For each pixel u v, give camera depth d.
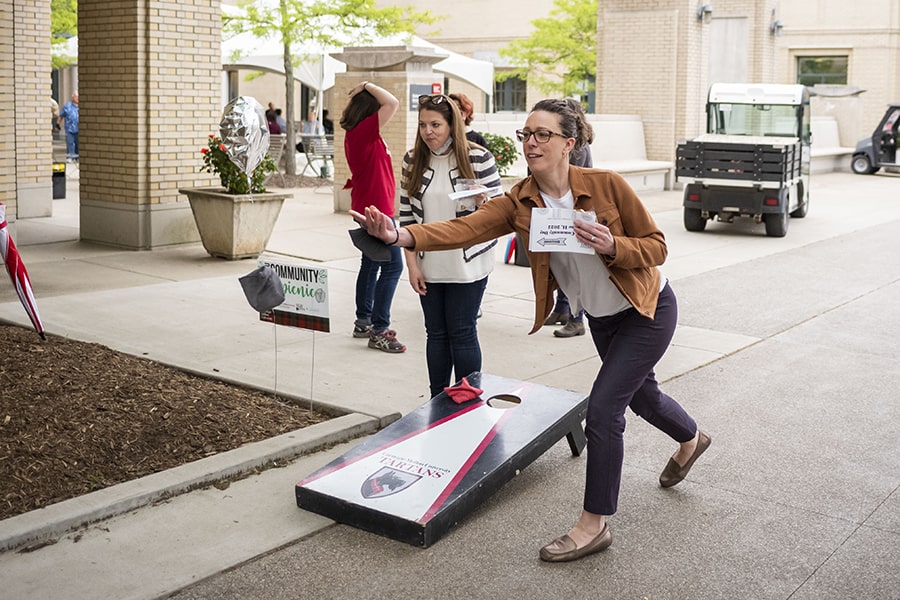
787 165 14.61
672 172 22.16
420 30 36.19
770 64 25.81
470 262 5.31
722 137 15.52
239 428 5.32
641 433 5.76
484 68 23.72
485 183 5.34
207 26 11.89
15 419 4.97
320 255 11.61
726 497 4.87
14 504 4.33
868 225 16.44
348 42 22.20
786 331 8.59
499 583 3.95
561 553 4.12
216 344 7.36
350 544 4.23
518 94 35.59
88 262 10.81
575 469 5.16
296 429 5.42
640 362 4.14
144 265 10.70
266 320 5.80
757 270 11.77
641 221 4.01
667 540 4.38
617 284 3.97
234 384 6.11
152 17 11.32
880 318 9.21
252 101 10.60
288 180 20.97
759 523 4.57
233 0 30.34
